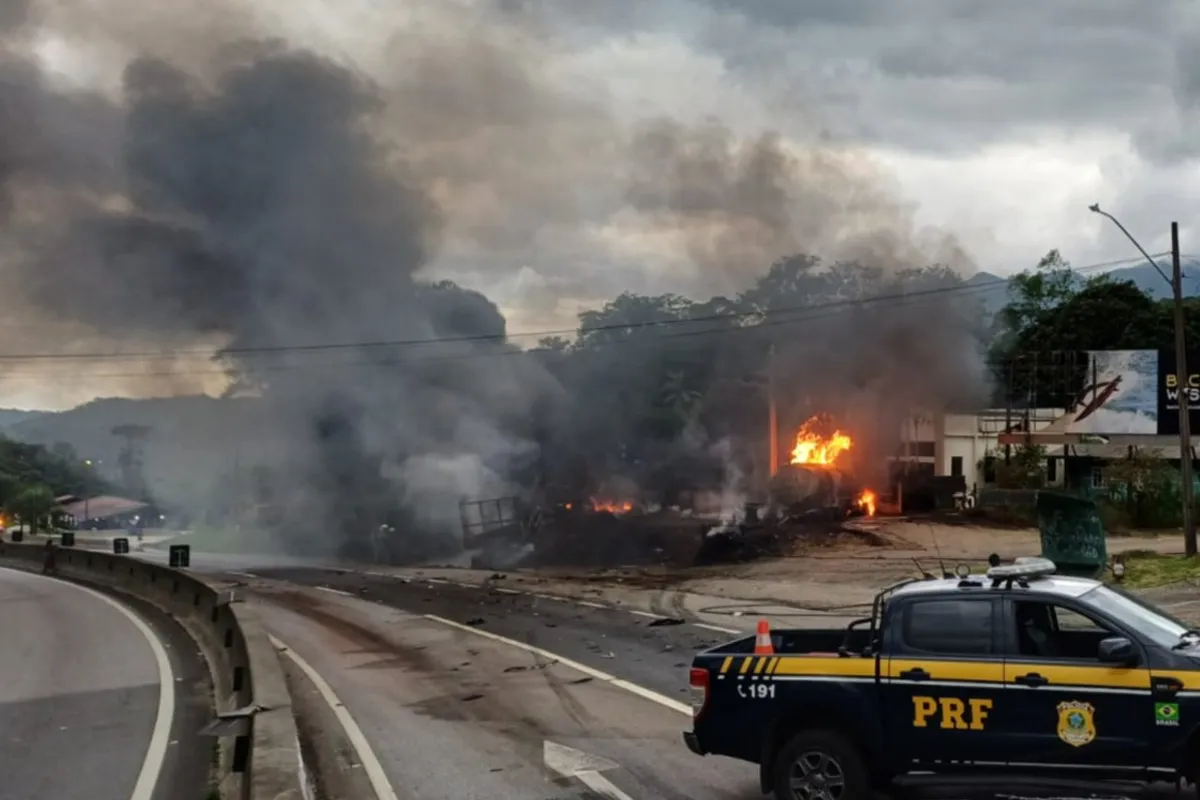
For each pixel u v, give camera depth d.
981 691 8.34
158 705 15.21
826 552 35.38
